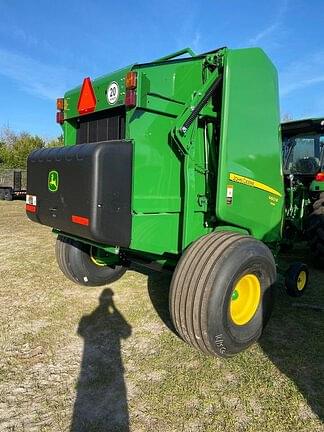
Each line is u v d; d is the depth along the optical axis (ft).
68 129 12.33
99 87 10.59
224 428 7.32
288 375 9.09
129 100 9.29
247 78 10.75
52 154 10.46
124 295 14.20
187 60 10.57
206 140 10.87
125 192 9.52
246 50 10.68
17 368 9.28
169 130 10.34
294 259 20.07
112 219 9.29
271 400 8.14
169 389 8.49
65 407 7.89
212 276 8.96
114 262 14.40
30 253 21.12
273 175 12.22
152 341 10.67
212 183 11.08
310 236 17.60
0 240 25.27
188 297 9.02
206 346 9.07
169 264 11.63
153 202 10.14
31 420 7.50
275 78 11.96
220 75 10.31
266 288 10.47
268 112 11.72
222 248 9.34
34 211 11.25
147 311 12.74
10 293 14.35
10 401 8.05
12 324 11.67
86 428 7.30
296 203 18.16
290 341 10.86
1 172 70.54
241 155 10.84
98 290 14.74
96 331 11.27
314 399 8.20
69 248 13.96
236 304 9.91
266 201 12.05
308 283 16.14
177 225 10.84
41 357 9.79
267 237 12.45
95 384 8.67
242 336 9.70
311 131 18.57
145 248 10.11
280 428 7.32
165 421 7.50
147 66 9.77
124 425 7.38
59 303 13.37
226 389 8.52
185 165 10.36
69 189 9.75
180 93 10.49
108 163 9.12
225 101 10.18
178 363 9.55
